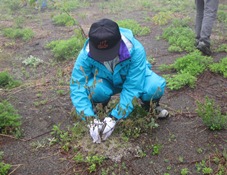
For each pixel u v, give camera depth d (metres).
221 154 1.41
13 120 1.65
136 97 1.38
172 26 3.05
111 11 3.86
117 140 1.47
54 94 1.97
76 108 1.44
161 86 1.52
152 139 1.51
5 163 1.43
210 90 1.94
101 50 1.28
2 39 3.03
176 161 1.39
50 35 3.10
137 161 1.39
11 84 2.09
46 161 1.43
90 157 1.39
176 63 2.18
